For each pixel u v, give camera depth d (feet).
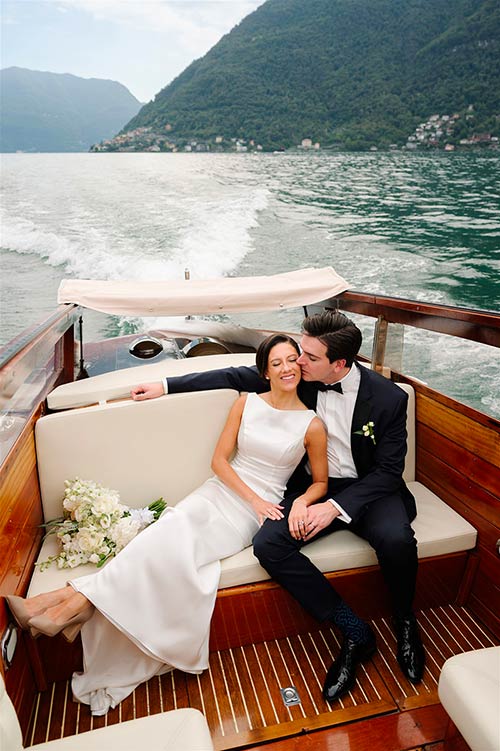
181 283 8.72
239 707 5.16
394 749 4.72
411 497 6.44
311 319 5.94
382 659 5.71
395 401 6.04
